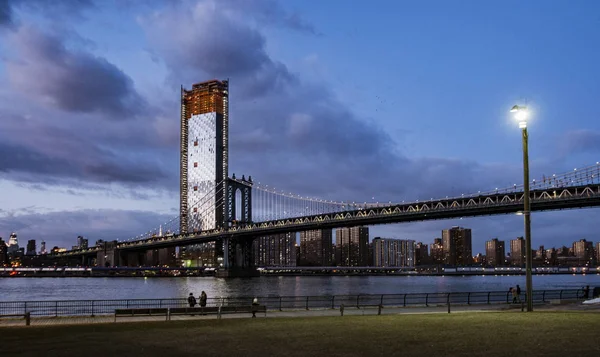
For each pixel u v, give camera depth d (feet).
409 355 74.95
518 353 74.49
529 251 129.39
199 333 99.25
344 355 75.72
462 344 82.64
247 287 653.30
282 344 85.46
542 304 171.63
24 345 86.69
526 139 125.29
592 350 75.46
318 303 287.07
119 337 94.99
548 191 474.90
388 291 568.82
